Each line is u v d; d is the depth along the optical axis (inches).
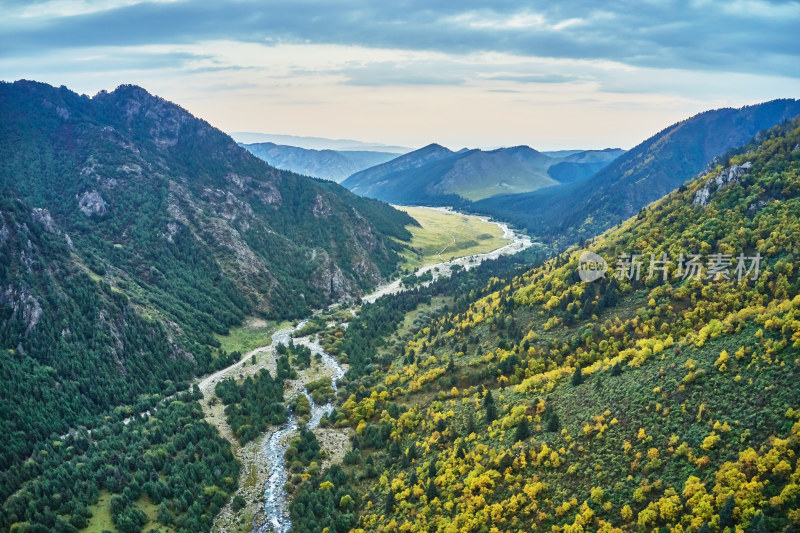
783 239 5285.4
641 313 5575.8
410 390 6190.9
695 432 3494.1
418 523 3969.0
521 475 3941.9
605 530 3129.9
